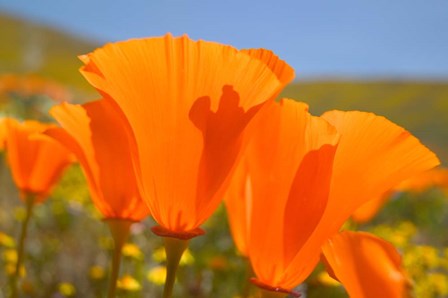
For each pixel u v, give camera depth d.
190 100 0.19
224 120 0.19
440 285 0.63
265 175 0.20
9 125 0.29
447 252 0.74
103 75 0.19
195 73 0.19
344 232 0.18
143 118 0.19
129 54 0.19
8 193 0.88
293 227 0.20
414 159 0.19
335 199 0.20
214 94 0.19
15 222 0.74
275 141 0.20
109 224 0.24
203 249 0.73
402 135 0.19
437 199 1.17
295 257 0.20
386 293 0.17
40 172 0.30
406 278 0.17
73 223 0.81
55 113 0.23
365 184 0.20
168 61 0.19
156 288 0.57
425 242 1.04
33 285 0.53
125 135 0.24
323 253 0.18
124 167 0.24
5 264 0.54
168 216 0.20
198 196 0.20
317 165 0.19
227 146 0.19
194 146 0.19
